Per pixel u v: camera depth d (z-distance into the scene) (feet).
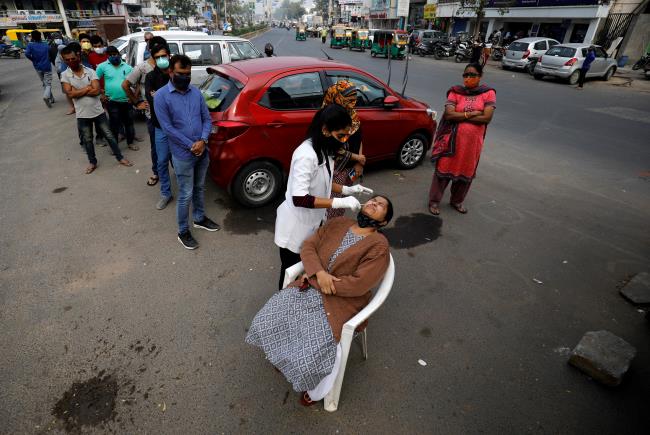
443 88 40.73
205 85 15.35
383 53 75.10
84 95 16.48
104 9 169.48
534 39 58.18
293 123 13.87
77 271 11.13
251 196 14.62
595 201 16.40
